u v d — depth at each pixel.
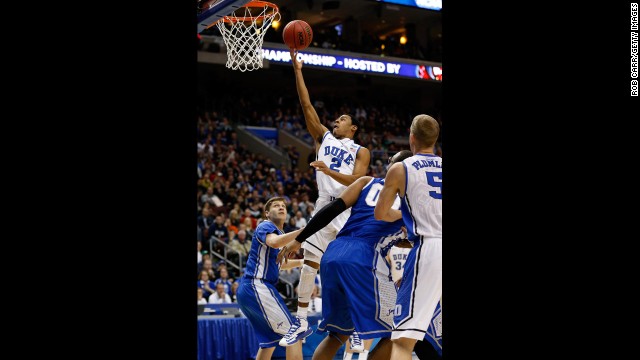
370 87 22.69
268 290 4.56
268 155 17.84
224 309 8.34
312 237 4.21
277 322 4.52
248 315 4.62
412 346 2.96
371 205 3.55
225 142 16.78
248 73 20.56
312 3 19.28
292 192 15.25
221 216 11.20
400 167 3.03
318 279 8.83
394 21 21.05
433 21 20.88
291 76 20.75
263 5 6.56
